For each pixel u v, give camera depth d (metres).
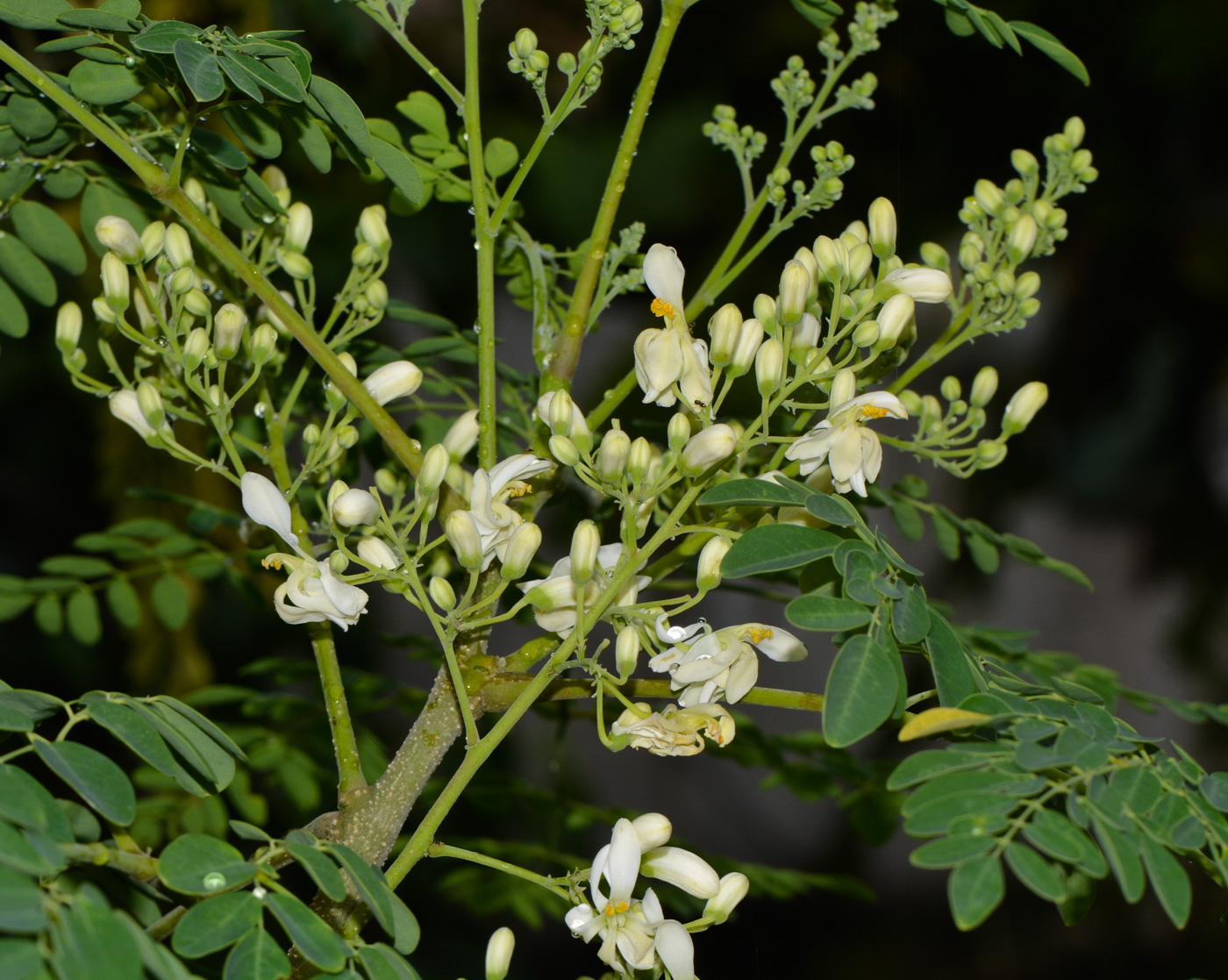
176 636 0.87
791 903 1.29
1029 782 0.53
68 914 0.51
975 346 1.32
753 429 0.57
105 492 0.84
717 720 0.56
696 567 0.65
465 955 1.09
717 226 1.21
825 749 0.71
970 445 1.32
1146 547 1.34
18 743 0.55
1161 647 1.30
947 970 1.26
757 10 1.17
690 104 1.21
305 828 0.58
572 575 0.56
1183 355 1.29
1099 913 1.28
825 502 0.56
